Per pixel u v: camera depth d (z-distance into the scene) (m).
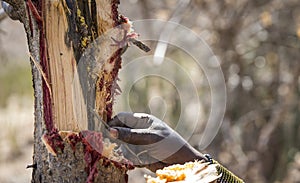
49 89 2.88
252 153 9.50
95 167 2.90
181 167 2.95
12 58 12.01
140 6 9.02
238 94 9.49
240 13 9.12
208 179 2.83
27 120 13.60
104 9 2.89
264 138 9.33
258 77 9.57
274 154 9.73
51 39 2.86
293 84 9.19
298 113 9.44
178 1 9.13
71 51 2.86
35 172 3.01
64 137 2.88
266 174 9.70
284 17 9.39
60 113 2.88
